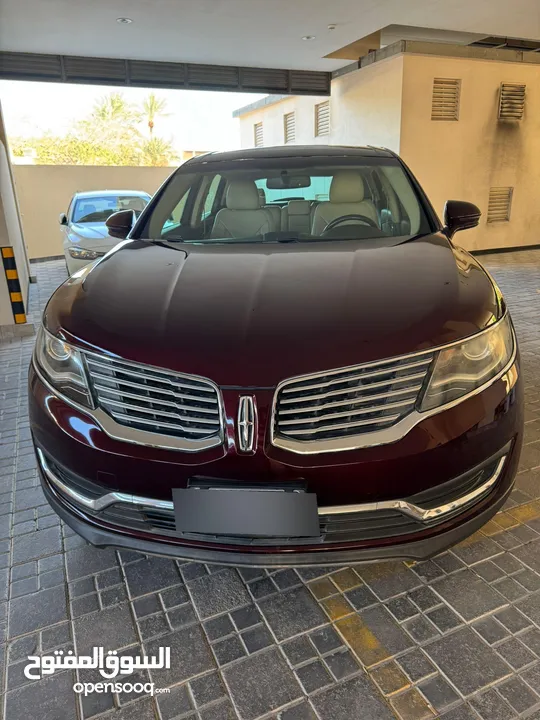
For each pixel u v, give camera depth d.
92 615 1.76
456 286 1.74
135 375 1.50
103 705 1.45
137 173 11.85
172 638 1.66
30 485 2.56
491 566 1.90
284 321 1.55
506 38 10.55
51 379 1.67
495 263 8.93
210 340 1.51
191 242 2.48
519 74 9.55
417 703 1.42
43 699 1.48
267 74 10.41
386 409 1.44
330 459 1.40
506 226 10.34
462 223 2.63
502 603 1.74
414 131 9.11
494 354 1.60
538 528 2.09
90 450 1.54
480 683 1.47
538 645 1.58
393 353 1.44
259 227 2.61
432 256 2.02
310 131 12.07
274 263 2.00
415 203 2.61
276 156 2.89
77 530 1.69
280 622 1.70
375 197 2.69
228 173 2.79
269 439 1.40
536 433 2.83
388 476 1.42
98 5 6.53
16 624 1.73
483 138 9.65
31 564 2.01
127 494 1.53
